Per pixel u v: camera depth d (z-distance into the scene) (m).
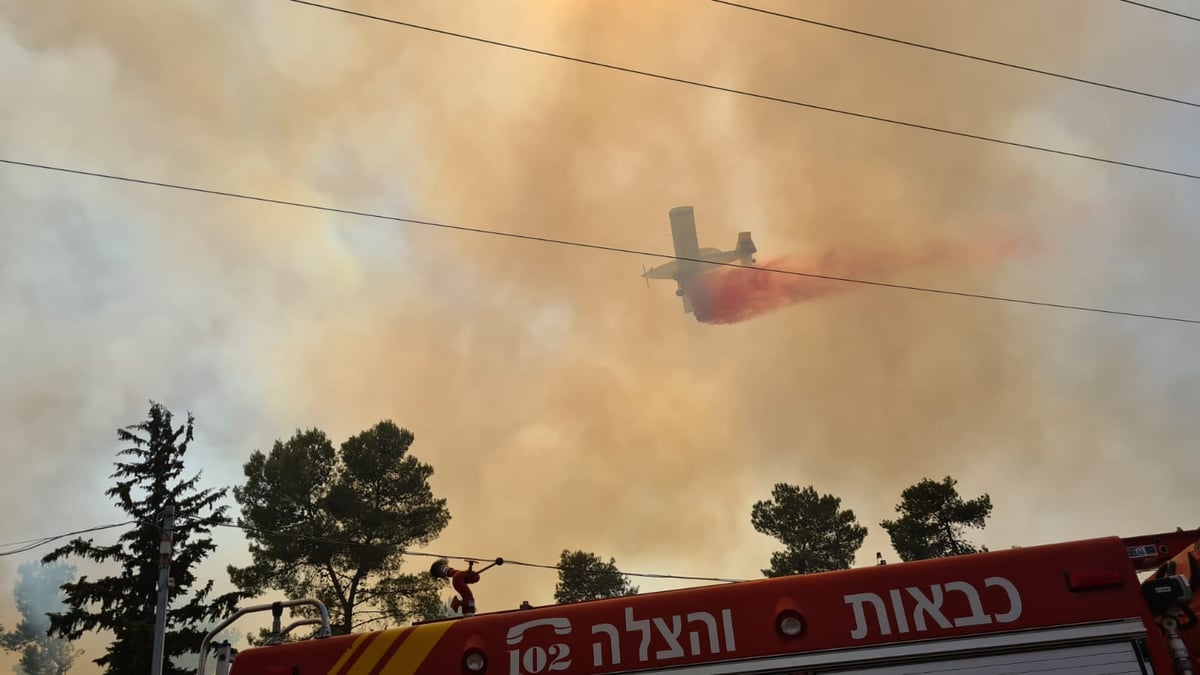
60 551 37.34
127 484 39.34
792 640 5.85
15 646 100.75
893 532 43.59
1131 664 5.42
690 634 6.04
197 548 38.47
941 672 5.57
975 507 41.69
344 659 6.64
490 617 6.52
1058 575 5.73
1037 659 5.51
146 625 34.97
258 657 6.80
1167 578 5.63
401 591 36.91
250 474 39.03
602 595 50.81
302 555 36.16
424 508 39.28
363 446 39.56
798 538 45.69
